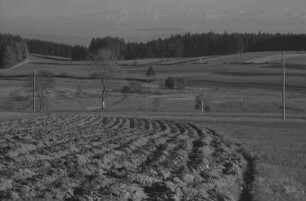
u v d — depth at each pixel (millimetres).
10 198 13188
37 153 21891
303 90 124062
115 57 100125
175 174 18922
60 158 21203
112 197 14211
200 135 38875
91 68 99438
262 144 35406
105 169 19188
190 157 25062
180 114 72812
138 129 41531
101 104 102125
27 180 15586
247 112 82812
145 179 17281
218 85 136250
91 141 28328
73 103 102438
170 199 14734
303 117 68750
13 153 21625
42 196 13648
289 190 18844
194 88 130625
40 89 96000
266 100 105375
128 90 120562
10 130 33406
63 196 13891
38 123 42406
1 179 14922
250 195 17250
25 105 95750
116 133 35406
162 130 41594
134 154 23625
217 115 70875
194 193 16016
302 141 38969
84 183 15781
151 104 101312
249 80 142750
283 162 27078
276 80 141125
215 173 20219
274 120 61219
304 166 26078
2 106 94188
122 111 83500
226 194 16453
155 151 25984
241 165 24188
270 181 20219
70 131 35125
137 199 14531
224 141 35219
